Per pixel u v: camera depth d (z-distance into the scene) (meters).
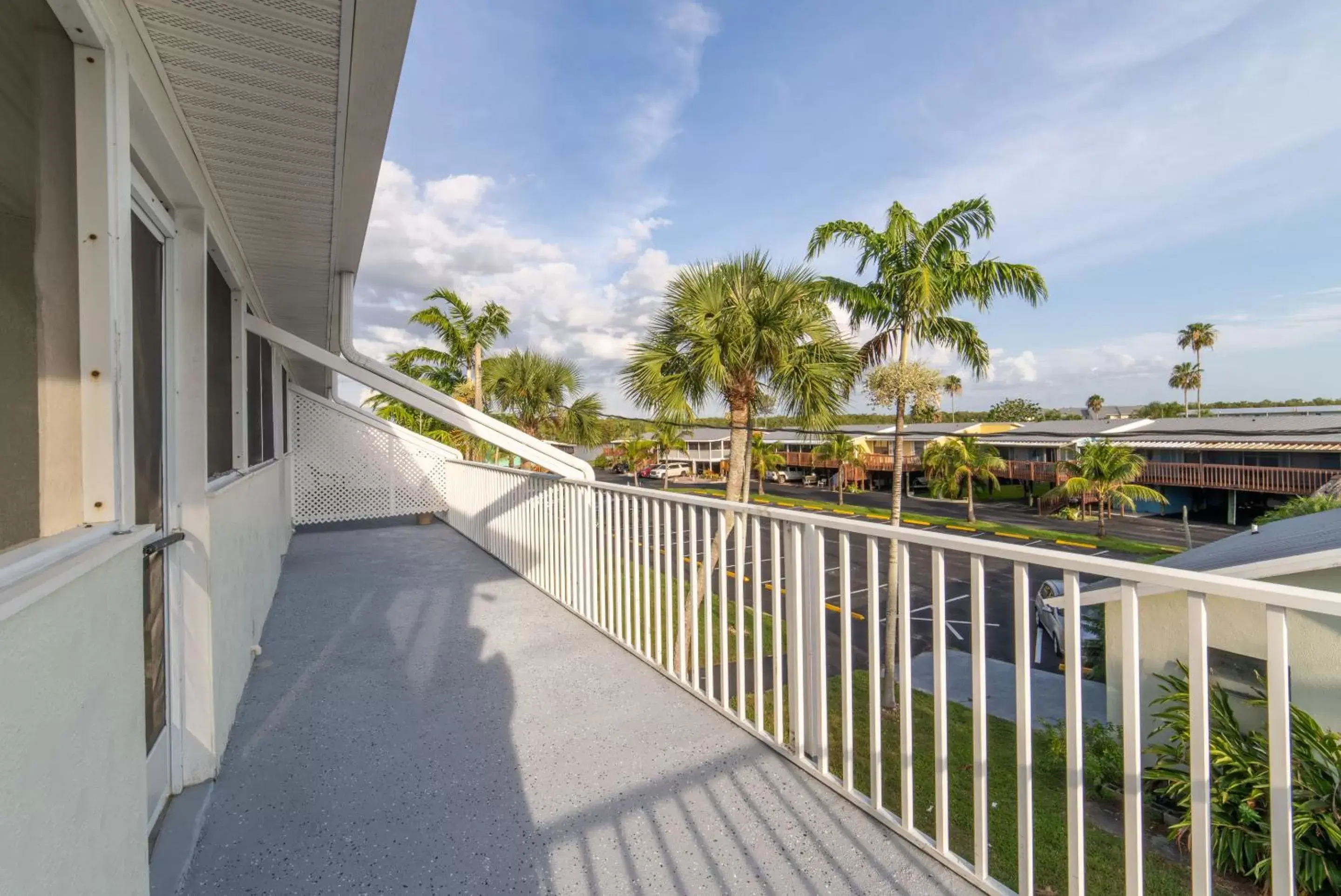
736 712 2.59
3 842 0.76
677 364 7.77
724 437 47.97
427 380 17.45
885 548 8.50
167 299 2.23
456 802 1.99
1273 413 35.56
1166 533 23.75
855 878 1.63
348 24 1.80
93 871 1.05
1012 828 4.09
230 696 2.51
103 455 1.22
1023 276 8.06
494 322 17.08
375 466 8.36
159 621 2.01
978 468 27.33
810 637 2.17
